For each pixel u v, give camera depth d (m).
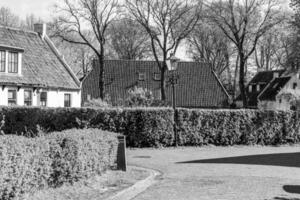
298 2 35.50
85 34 54.19
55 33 40.81
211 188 11.31
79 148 10.37
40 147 8.66
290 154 20.48
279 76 66.38
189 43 66.38
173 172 14.45
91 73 55.34
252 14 43.78
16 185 7.79
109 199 9.52
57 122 22.75
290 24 37.41
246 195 10.30
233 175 13.73
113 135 13.27
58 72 36.19
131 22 44.88
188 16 44.09
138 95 34.38
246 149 22.83
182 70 57.03
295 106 39.41
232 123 24.44
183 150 21.89
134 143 22.62
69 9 40.62
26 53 34.47
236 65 67.06
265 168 15.48
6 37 33.84
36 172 8.57
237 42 45.09
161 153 20.42
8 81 30.23
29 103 32.25
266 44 65.88
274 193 10.58
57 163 9.52
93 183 11.12
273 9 43.41
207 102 54.38
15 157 7.68
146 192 10.76
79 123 22.28
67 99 36.47
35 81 32.72
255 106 67.75
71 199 9.13
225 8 43.94
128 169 14.27
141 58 67.50
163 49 44.72
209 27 59.09
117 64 56.81
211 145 23.94
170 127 23.05
